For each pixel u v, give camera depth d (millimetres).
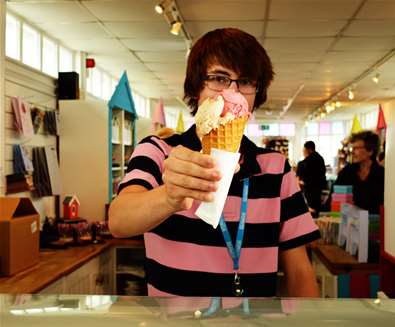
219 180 697
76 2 3922
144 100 10375
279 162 1218
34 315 749
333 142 17953
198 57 1116
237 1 4035
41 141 4086
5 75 3482
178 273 1063
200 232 1070
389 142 1622
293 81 8258
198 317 741
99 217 4199
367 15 4422
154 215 854
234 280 1066
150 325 716
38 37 4633
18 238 2510
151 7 4121
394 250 1557
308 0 4008
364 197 3488
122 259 3746
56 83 4449
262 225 1125
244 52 1077
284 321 730
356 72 7379
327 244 3023
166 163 731
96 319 733
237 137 787
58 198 4375
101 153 4223
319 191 6715
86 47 5559
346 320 739
